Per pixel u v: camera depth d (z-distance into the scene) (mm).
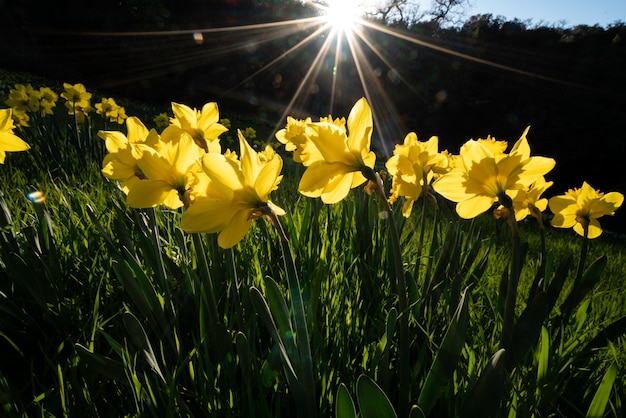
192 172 344
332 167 302
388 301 537
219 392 370
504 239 1048
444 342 306
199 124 498
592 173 8609
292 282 290
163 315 417
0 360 438
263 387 382
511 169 304
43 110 1518
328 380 389
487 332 520
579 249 1707
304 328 293
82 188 970
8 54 7555
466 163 323
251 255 633
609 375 292
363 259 629
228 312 493
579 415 417
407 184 498
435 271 521
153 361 352
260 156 574
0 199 555
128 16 9609
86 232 642
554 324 496
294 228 664
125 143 445
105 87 8938
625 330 425
